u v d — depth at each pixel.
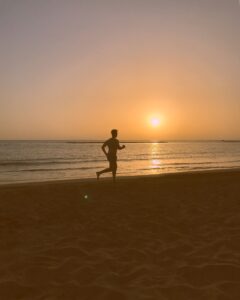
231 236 5.29
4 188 9.95
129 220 6.35
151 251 4.58
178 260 4.25
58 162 38.06
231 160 43.59
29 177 22.36
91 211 7.14
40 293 3.33
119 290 3.36
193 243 4.96
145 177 13.88
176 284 3.50
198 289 3.40
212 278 3.70
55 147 96.06
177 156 55.56
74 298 3.22
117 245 4.87
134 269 3.93
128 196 9.00
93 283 3.53
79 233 5.46
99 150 77.25
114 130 11.21
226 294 3.30
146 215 6.77
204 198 8.79
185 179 13.17
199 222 6.22
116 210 7.24
